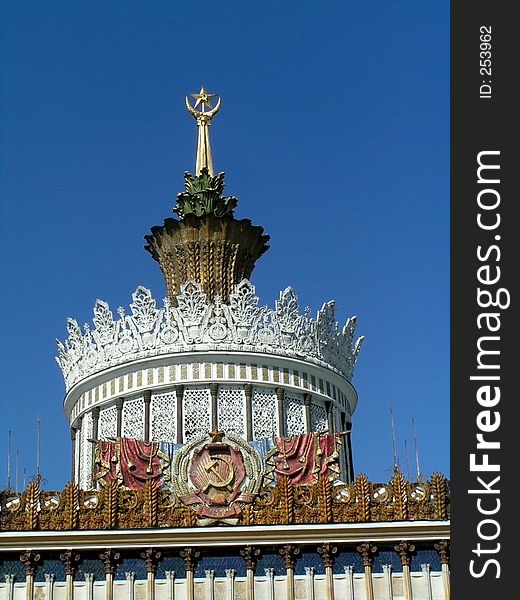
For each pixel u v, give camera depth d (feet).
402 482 146.00
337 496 145.79
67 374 187.62
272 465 148.56
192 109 201.36
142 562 142.10
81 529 141.90
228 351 175.94
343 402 188.44
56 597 139.64
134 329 179.11
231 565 142.20
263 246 195.62
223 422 173.78
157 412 175.32
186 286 179.63
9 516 141.90
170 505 144.05
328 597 140.46
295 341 180.34
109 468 147.64
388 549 143.54
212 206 188.96
